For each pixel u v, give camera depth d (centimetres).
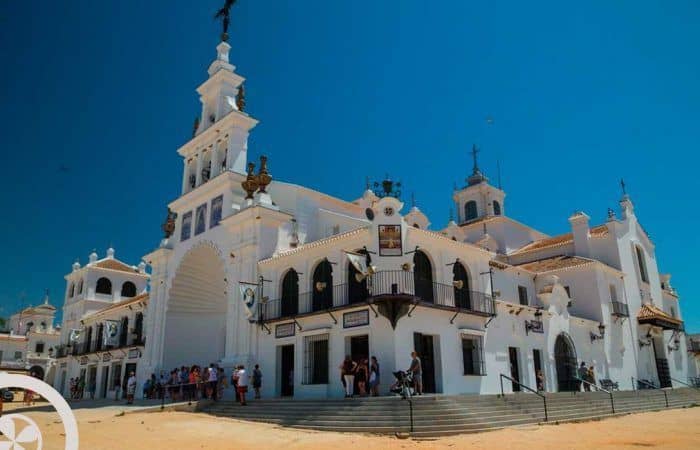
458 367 2189
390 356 1931
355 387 1991
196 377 2452
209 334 3164
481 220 4184
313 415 1673
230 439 1381
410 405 1513
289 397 2191
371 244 2127
